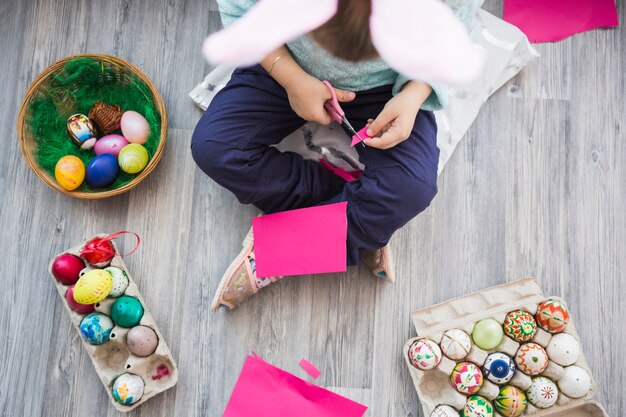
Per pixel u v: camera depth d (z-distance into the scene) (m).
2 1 1.26
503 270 1.22
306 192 1.13
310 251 1.12
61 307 1.19
